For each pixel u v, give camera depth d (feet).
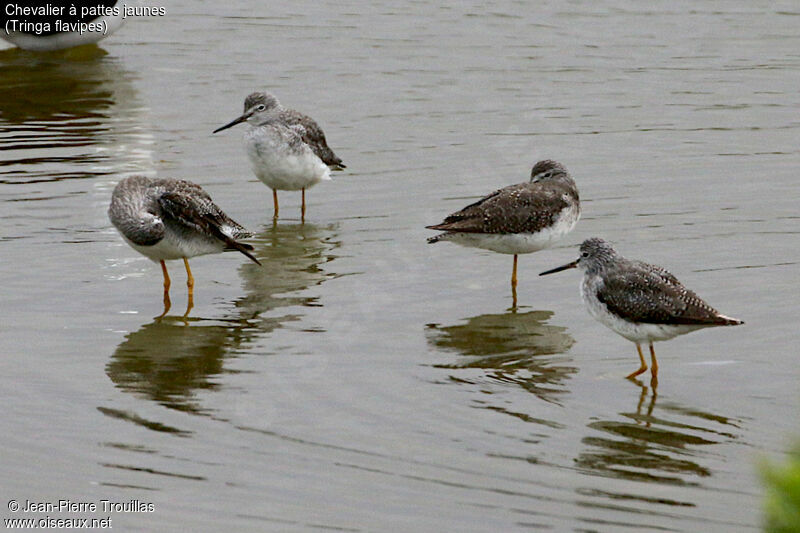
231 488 38.27
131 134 78.07
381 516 36.42
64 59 95.45
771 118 82.07
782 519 20.80
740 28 105.50
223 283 56.39
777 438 40.88
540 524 35.70
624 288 45.37
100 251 59.93
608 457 39.78
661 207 66.13
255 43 100.32
